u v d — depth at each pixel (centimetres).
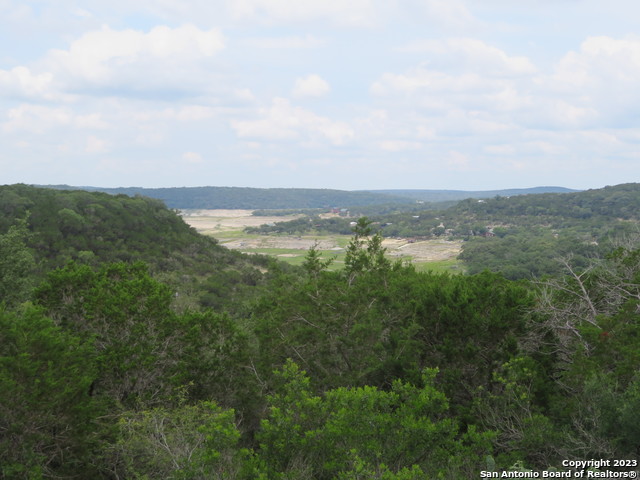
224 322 1636
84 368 1227
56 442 1055
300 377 984
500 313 1328
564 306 1372
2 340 1080
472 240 17100
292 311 1634
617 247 1764
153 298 1490
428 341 1495
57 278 1623
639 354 1005
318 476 876
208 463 827
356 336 1484
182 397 1294
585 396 1010
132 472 998
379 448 843
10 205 6731
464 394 1341
